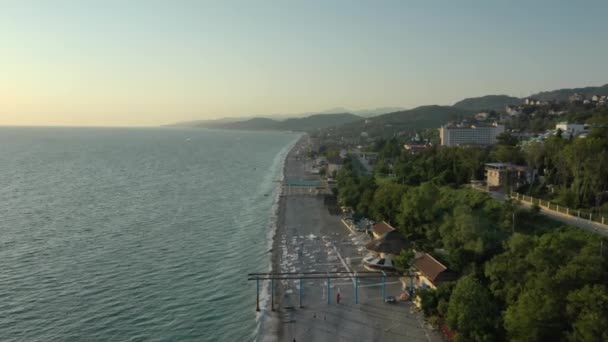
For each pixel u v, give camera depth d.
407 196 124.00
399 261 95.31
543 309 55.81
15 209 169.62
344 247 122.00
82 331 76.75
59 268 105.38
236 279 99.75
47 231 137.75
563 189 118.44
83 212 165.88
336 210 171.88
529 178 145.75
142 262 110.56
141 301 88.25
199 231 141.12
